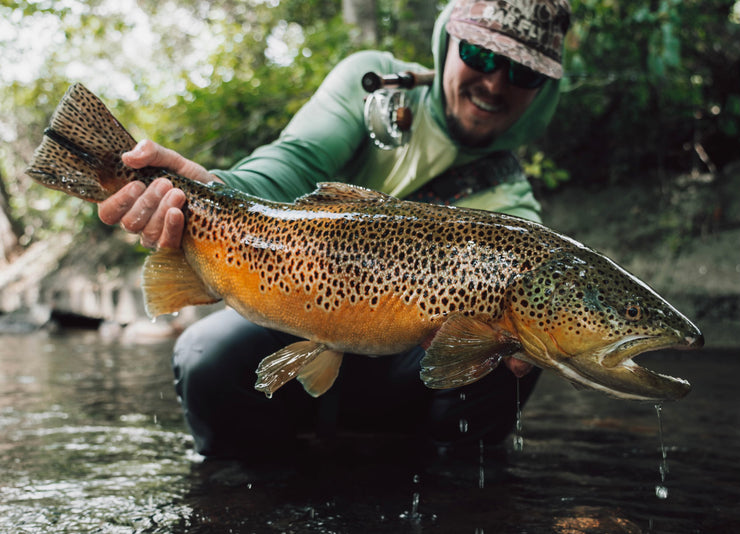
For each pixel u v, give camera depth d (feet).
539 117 3.77
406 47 10.88
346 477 3.02
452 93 3.43
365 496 2.73
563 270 2.29
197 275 2.71
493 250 2.35
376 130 3.41
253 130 10.44
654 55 9.28
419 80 3.51
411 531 2.34
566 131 11.49
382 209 2.51
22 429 4.10
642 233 10.48
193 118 11.09
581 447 3.68
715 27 11.11
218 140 10.36
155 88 14.61
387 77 3.42
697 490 2.88
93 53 15.71
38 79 15.64
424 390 3.50
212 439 3.33
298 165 3.36
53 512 2.53
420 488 2.85
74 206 16.08
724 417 4.57
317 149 3.41
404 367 3.43
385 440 3.80
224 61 12.68
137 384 6.15
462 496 2.75
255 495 2.74
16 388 5.91
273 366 2.52
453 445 3.59
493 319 2.34
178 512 2.53
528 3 3.25
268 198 3.16
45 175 2.68
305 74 10.69
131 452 3.52
